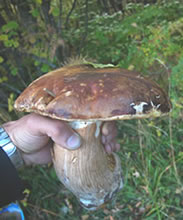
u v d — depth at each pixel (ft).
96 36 2.49
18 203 1.76
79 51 2.35
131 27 2.54
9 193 1.07
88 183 1.03
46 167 2.05
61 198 1.94
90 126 1.02
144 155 2.03
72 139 1.00
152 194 1.85
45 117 1.06
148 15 2.58
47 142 1.26
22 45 2.20
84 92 0.82
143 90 0.87
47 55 2.20
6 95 2.38
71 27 2.72
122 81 0.86
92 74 0.90
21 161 1.19
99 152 1.05
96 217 1.84
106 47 2.50
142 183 1.92
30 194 1.90
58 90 0.86
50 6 2.22
